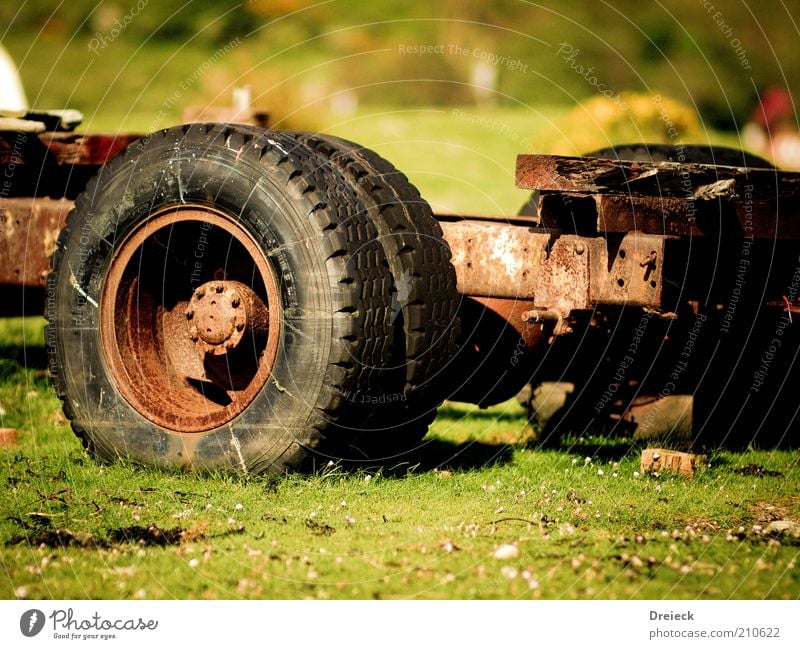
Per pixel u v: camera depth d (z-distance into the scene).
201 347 14.99
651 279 14.30
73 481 14.94
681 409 17.73
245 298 14.81
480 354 16.19
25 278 18.36
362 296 14.11
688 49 77.44
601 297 14.65
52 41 77.50
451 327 15.00
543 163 14.34
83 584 11.77
